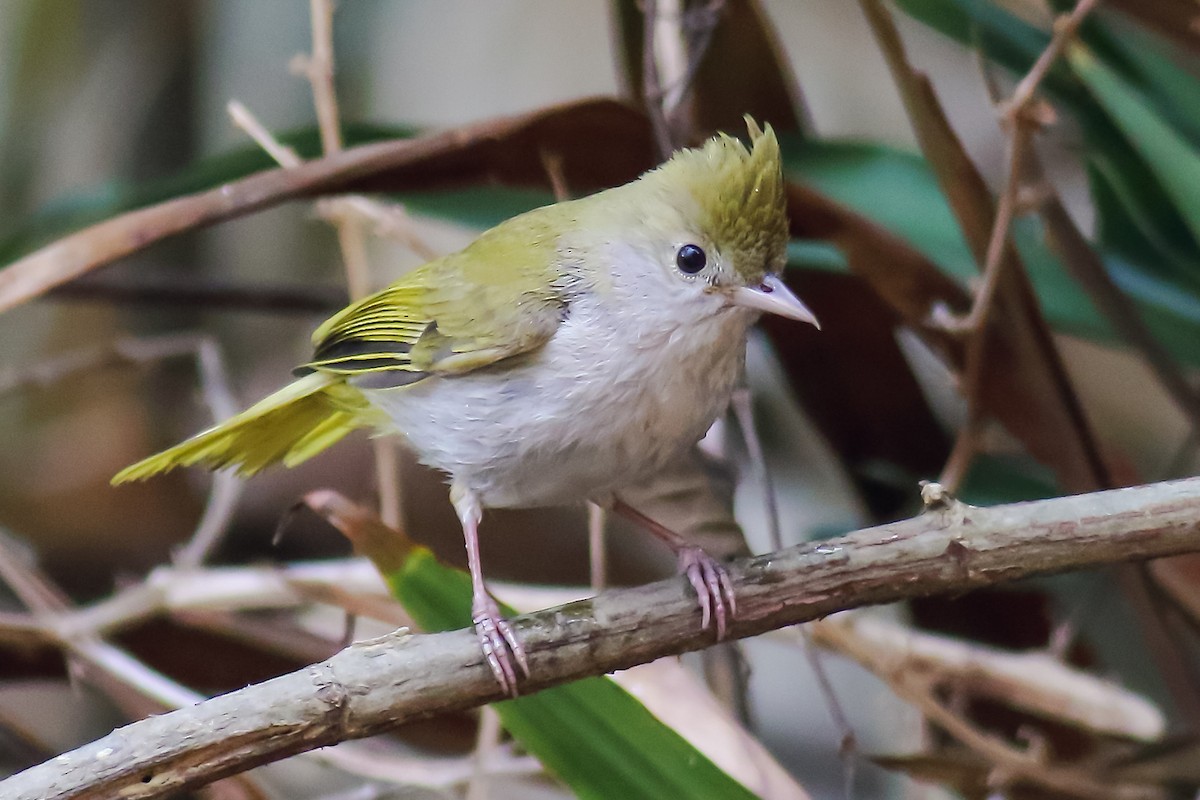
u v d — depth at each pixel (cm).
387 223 248
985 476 248
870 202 244
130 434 287
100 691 248
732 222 240
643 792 238
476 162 243
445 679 237
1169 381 243
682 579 238
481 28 334
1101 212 247
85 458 282
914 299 244
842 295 246
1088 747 248
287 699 237
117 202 245
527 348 241
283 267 311
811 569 238
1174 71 246
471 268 242
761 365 258
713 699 243
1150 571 244
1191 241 246
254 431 245
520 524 259
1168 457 255
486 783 246
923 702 245
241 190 241
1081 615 248
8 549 250
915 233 244
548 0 329
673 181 240
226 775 237
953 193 242
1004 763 244
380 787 247
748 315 240
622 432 241
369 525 239
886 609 251
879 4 241
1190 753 245
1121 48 246
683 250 240
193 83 312
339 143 246
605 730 238
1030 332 243
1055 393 243
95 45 307
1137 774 245
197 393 257
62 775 236
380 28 323
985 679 247
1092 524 237
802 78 300
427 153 242
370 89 321
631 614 238
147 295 253
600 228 241
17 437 284
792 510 258
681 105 245
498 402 241
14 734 249
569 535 259
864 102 296
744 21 246
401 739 250
